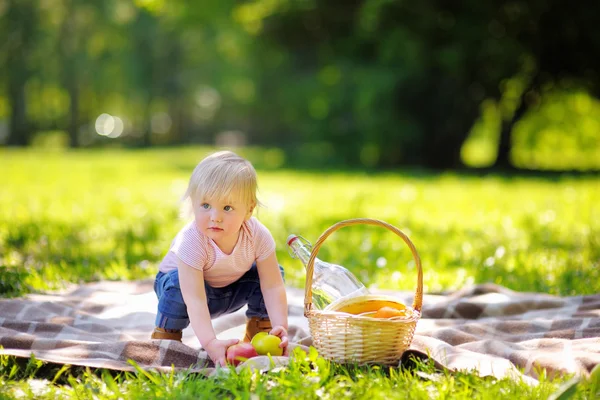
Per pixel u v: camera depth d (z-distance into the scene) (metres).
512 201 9.60
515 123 19.97
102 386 2.47
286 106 23.11
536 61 18.77
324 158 21.70
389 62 18.84
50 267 4.64
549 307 3.69
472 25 17.42
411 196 10.46
